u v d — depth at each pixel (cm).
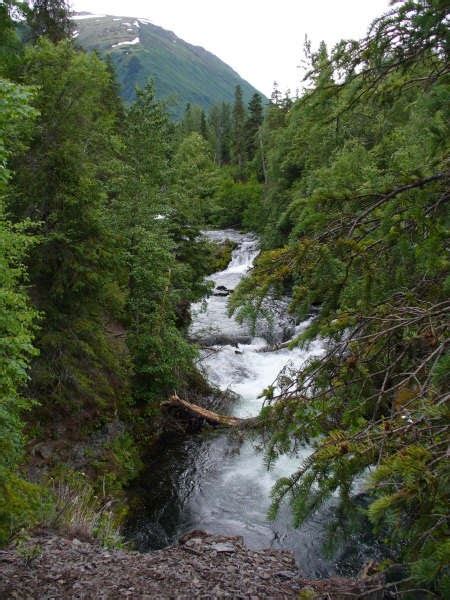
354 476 292
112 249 1191
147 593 607
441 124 361
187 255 2120
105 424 1263
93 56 1794
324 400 352
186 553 725
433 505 240
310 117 423
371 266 365
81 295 1152
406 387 327
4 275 770
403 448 255
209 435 1427
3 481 745
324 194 355
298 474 318
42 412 1130
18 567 648
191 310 2341
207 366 1781
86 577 637
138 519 1064
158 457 1318
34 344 1112
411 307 351
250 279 360
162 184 2022
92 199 1117
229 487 1169
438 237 308
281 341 1897
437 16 314
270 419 367
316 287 352
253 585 640
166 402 1477
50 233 1060
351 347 359
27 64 1243
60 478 1014
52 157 1080
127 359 1459
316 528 961
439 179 323
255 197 4419
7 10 709
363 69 383
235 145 6850
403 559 267
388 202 344
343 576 834
